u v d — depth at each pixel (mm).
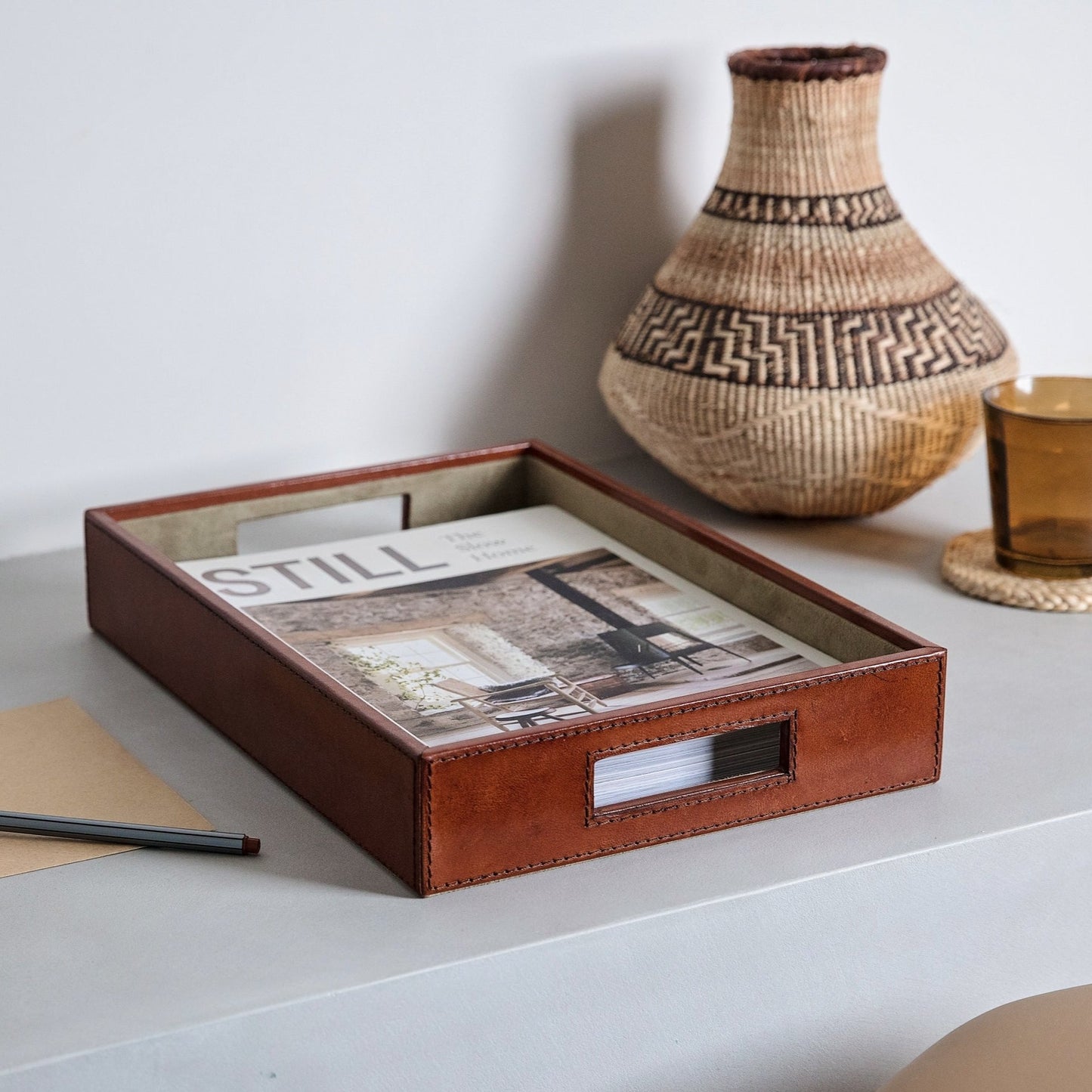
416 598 822
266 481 883
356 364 1045
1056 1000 608
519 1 1017
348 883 615
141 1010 536
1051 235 1300
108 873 624
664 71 1081
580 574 854
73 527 991
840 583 933
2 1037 521
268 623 788
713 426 943
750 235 947
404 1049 562
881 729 675
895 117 1195
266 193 980
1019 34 1220
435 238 1042
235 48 943
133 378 979
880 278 942
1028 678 811
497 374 1096
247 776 706
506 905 597
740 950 614
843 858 633
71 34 897
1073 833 675
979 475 1133
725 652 753
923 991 667
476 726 672
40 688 792
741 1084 637
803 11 1125
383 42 985
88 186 929
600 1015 594
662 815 636
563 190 1074
